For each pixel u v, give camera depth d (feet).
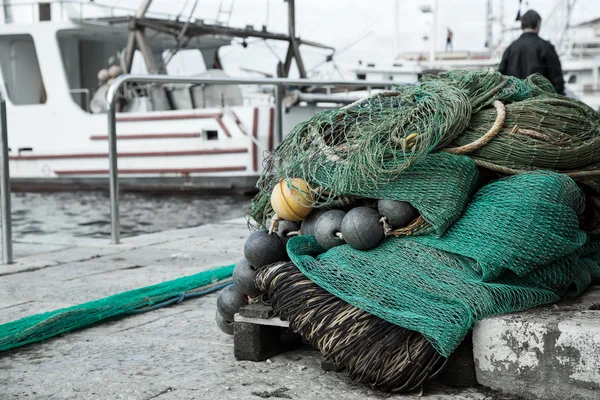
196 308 13.62
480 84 10.66
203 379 9.50
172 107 60.39
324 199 10.26
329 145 10.15
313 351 10.53
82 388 9.33
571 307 9.22
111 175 21.06
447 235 9.45
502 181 9.66
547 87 12.59
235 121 56.03
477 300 8.78
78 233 42.70
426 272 9.20
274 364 10.01
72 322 11.94
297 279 9.37
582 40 104.27
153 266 17.66
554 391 8.30
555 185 9.40
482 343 8.71
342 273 9.25
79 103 64.54
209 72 59.41
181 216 49.32
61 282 15.87
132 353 10.79
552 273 9.48
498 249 9.08
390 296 8.95
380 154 9.39
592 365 8.05
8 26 60.13
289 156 10.36
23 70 64.64
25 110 62.54
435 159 9.60
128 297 13.48
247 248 10.09
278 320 9.84
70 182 62.49
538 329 8.36
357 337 8.78
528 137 10.02
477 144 9.91
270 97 59.98
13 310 13.48
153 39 62.75
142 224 46.09
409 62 100.12
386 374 8.64
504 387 8.63
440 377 9.07
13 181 64.23
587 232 11.10
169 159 58.03
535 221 9.18
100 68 65.67
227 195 59.98
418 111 9.68
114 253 19.58
